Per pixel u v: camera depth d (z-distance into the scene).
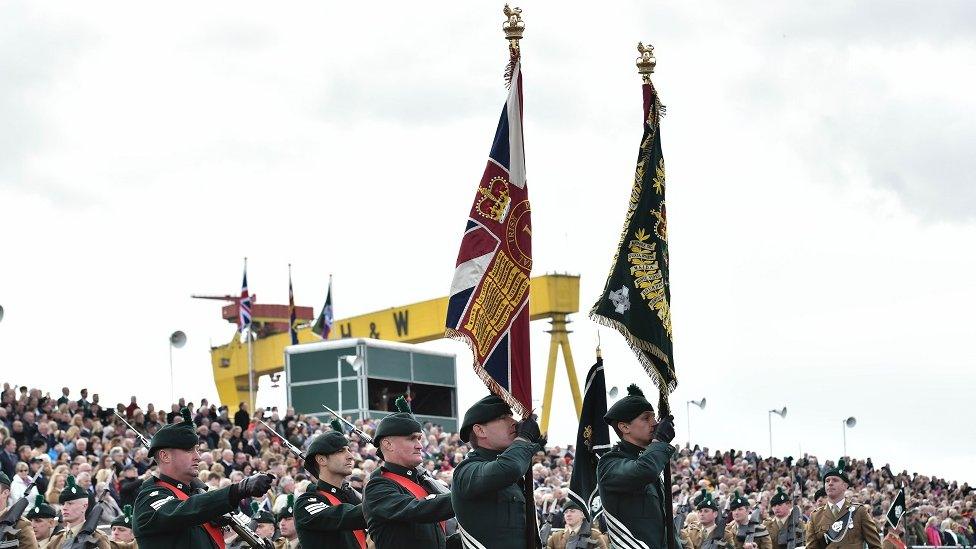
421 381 82.38
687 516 43.31
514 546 17.81
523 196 18.84
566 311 91.00
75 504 29.73
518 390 18.31
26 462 40.34
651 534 19.53
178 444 19.75
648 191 20.88
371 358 79.12
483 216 18.78
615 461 19.45
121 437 46.62
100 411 51.09
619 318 20.28
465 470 17.66
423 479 19.41
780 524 42.19
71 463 42.12
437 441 59.59
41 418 46.59
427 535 19.05
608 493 19.50
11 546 27.86
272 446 51.66
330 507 20.05
